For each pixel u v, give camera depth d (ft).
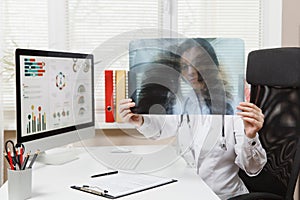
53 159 6.64
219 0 9.35
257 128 5.83
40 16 9.13
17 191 4.77
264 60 6.72
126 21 9.25
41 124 6.26
